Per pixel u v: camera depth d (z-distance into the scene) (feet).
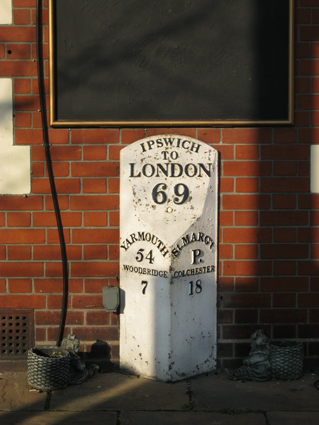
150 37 14.20
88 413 12.17
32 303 14.69
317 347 14.76
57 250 14.62
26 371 14.67
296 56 14.32
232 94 14.30
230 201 14.48
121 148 14.39
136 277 14.12
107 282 14.62
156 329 13.84
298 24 14.28
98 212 14.49
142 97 14.30
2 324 14.74
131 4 14.15
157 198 13.99
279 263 14.60
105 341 14.71
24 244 14.60
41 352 14.16
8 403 12.66
